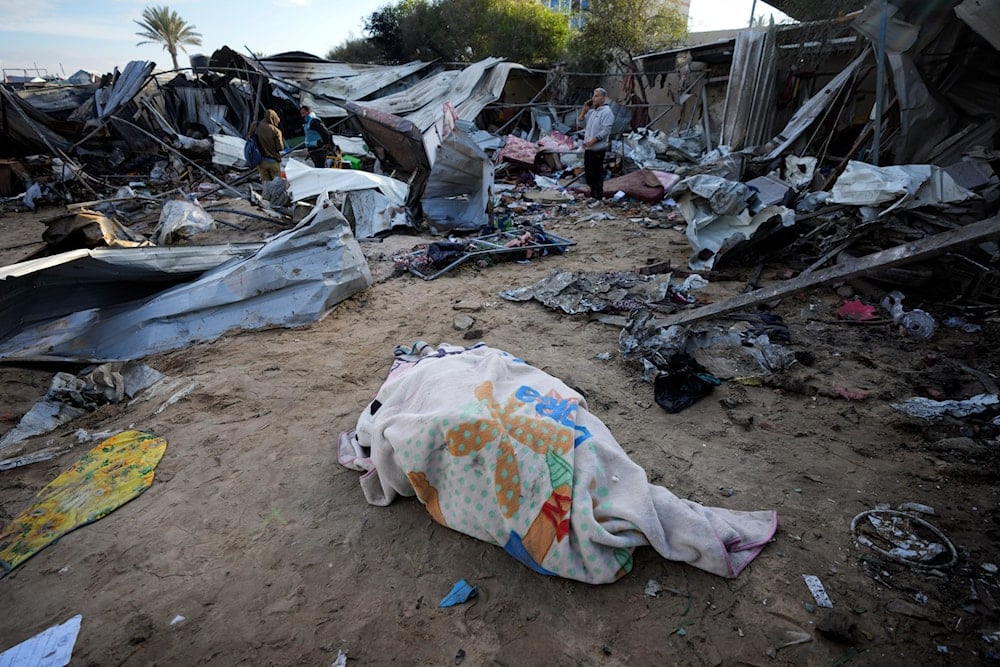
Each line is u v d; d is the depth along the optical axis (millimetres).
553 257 7152
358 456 3014
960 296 4867
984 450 2957
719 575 2246
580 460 2373
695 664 1921
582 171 12703
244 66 16219
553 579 2268
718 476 2873
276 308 5039
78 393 3846
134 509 2777
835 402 3529
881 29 6320
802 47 10227
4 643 2086
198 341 4777
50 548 2545
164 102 15188
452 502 2445
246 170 13406
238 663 1981
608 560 2205
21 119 13453
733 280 5844
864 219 5238
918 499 2648
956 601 2109
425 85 17031
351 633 2082
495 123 17000
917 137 6789
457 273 6551
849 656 1926
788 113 11508
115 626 2133
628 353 4172
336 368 4230
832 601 2127
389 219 8367
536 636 2043
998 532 2426
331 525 2623
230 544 2529
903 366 3947
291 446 3254
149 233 9422
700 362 3977
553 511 2250
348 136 15297
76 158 13945
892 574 2238
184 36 42844
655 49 18297
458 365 3016
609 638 2023
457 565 2361
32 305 4391
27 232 9922
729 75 12383
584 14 19484
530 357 4305
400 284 6195
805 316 4883
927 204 4953
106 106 13836
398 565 2379
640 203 10414
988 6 5082
